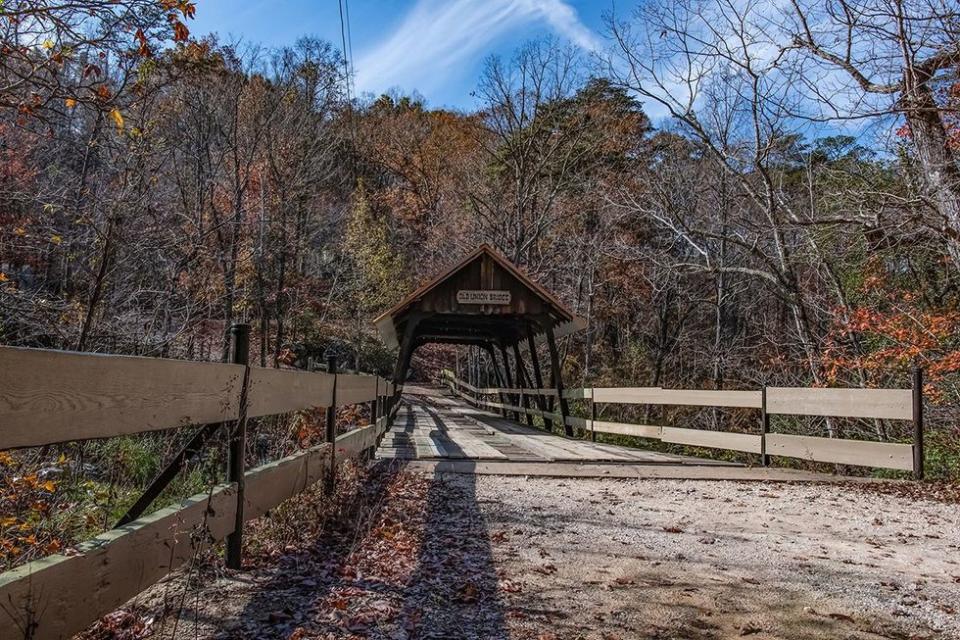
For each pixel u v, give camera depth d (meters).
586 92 29.48
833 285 13.59
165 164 16.25
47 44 5.25
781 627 2.96
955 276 11.65
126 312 11.75
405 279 38.28
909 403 6.91
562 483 6.72
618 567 3.82
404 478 6.63
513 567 3.78
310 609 3.02
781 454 7.75
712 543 4.40
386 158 43.16
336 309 31.61
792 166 16.56
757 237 15.37
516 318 18.33
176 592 3.09
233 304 17.03
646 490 6.41
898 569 3.86
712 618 3.05
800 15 9.96
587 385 27.23
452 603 3.19
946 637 2.88
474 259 15.20
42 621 1.79
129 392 2.20
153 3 5.17
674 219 18.34
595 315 30.12
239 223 17.31
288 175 21.52
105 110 5.82
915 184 10.53
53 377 1.81
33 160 9.60
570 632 2.88
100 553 2.07
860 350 12.70
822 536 4.64
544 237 32.16
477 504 5.53
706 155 18.88
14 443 1.66
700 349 24.98
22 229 8.95
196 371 2.71
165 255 13.50
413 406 25.14
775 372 18.83
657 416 20.73
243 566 3.52
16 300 8.54
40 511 3.91
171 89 14.98
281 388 3.92
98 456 6.42
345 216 32.75
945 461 8.39
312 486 4.96
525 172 32.12
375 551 4.02
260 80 20.62
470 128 38.28
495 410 24.41
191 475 4.73
